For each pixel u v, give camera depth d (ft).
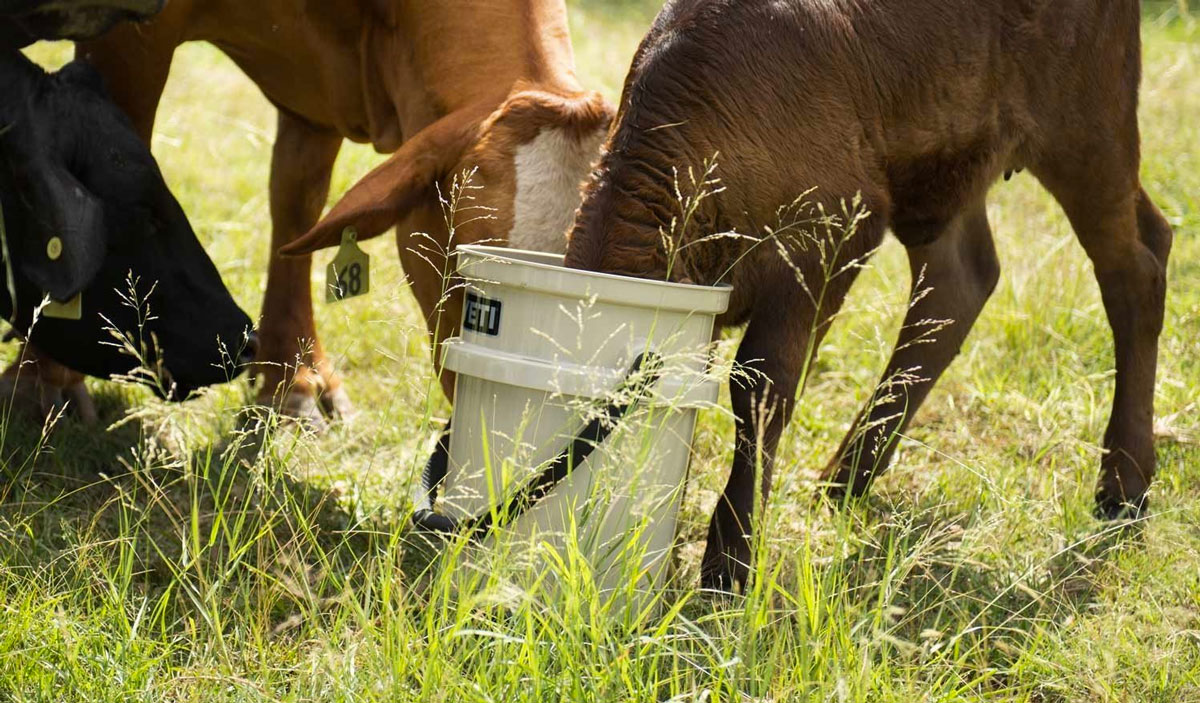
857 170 11.38
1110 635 10.23
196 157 24.52
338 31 14.38
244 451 14.06
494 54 12.69
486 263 10.20
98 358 13.60
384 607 9.32
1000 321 18.21
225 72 31.40
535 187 11.47
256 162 24.88
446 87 12.82
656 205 10.75
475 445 10.55
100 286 13.14
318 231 11.34
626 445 9.78
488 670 8.88
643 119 10.84
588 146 11.66
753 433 11.02
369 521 12.07
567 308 10.01
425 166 11.77
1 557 10.95
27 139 12.05
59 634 9.32
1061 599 11.24
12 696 8.80
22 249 12.38
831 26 11.25
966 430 15.26
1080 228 13.67
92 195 12.28
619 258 10.65
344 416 16.10
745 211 10.93
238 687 9.01
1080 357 17.48
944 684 9.61
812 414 15.96
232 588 11.12
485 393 10.42
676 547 12.25
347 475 13.71
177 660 9.95
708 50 10.90
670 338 9.69
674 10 11.35
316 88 15.25
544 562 10.01
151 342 13.53
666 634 9.70
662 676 9.75
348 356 17.81
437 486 10.57
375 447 11.87
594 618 8.88
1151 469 13.55
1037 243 20.71
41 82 12.55
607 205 10.75
